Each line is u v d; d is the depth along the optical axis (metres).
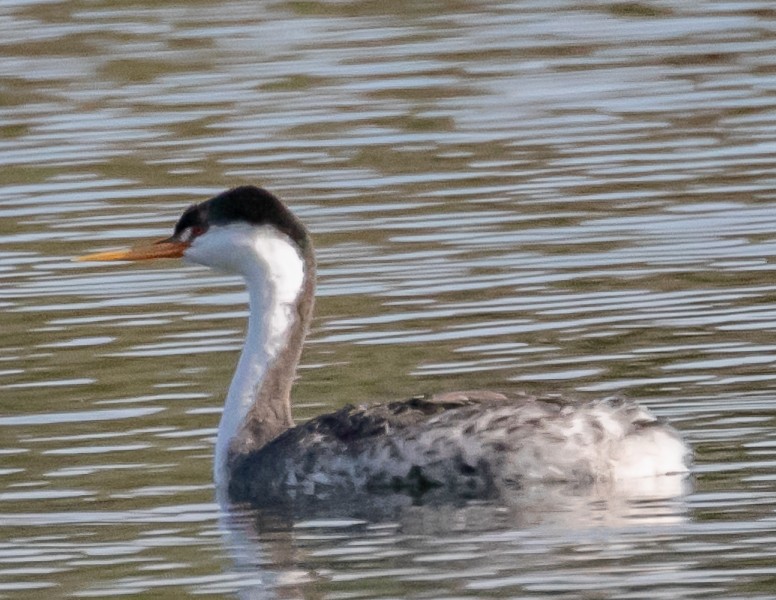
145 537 12.95
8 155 23.69
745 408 14.91
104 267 19.69
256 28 29.30
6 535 13.02
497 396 14.37
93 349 17.16
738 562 11.80
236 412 14.84
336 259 19.58
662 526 12.59
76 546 12.73
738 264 18.88
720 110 24.67
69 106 25.67
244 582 11.91
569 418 13.86
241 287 19.00
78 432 15.13
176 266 19.81
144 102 25.72
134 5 30.81
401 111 25.14
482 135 24.02
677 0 30.44
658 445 13.84
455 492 13.90
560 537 12.50
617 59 27.28
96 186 22.33
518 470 13.78
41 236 20.61
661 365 16.05
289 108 25.34
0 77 27.09
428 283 18.72
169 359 16.86
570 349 16.62
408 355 16.69
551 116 24.77
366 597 11.52
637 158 22.80
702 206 20.86
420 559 12.22
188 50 28.11
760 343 16.47
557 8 30.23
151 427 15.27
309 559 12.36
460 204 21.25
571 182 21.95
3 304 18.56
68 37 28.91
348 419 14.36
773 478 13.43
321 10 30.33
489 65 27.16
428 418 14.13
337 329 17.52
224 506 13.71
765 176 21.81
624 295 18.06
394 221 20.77
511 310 17.83
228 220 15.19
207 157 23.34
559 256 19.41
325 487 14.12
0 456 14.69
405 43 28.33
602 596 11.34
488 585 11.62
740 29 28.53
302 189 22.00
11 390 16.19
